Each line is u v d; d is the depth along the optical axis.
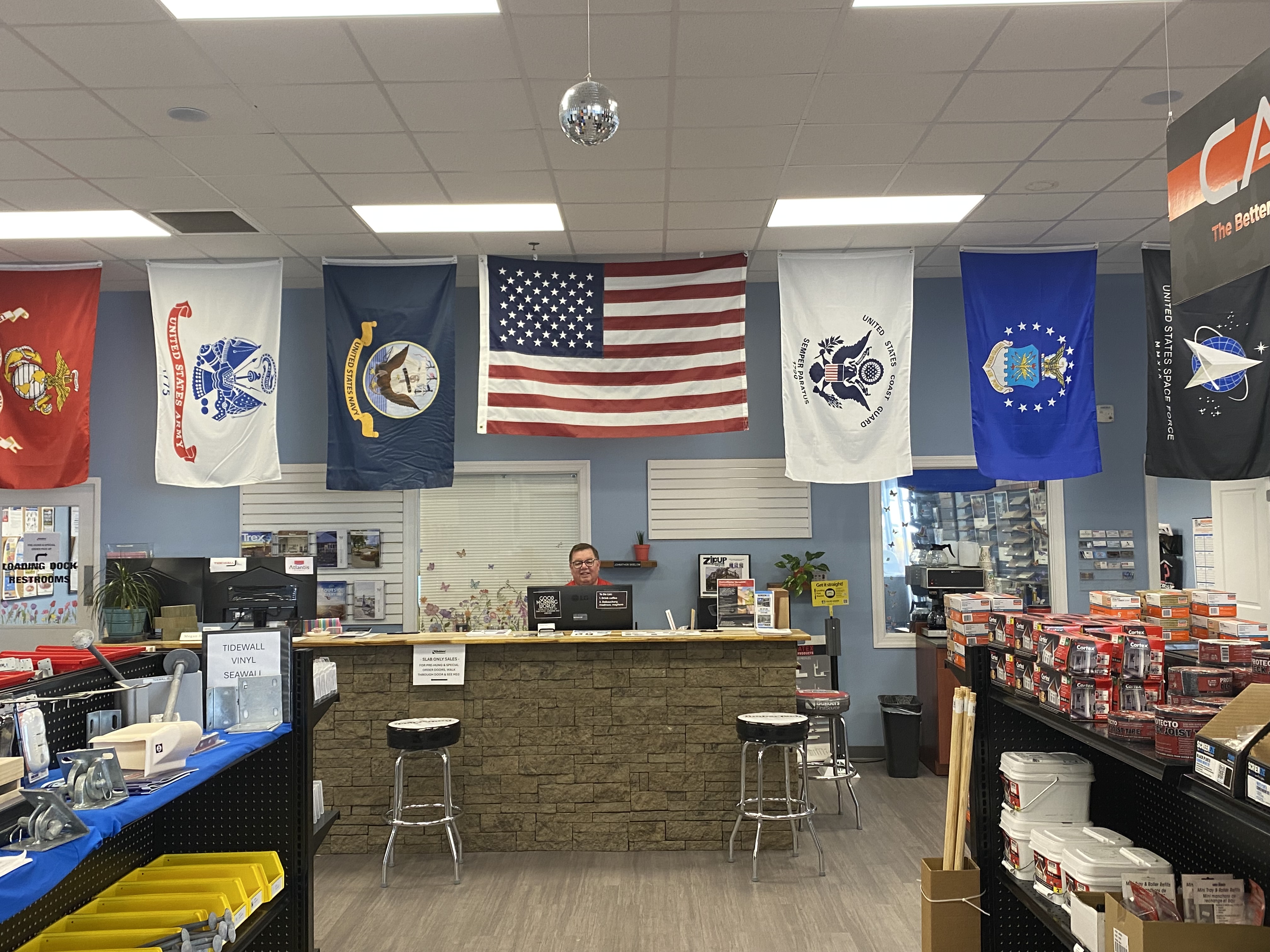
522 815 5.31
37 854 1.89
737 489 7.57
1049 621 3.16
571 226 6.06
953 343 7.56
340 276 6.49
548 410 6.31
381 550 7.57
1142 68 4.12
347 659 5.40
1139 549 7.40
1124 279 7.50
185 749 2.53
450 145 4.78
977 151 4.96
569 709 5.34
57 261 6.59
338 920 4.30
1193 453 5.98
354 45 3.83
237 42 3.79
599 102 2.67
